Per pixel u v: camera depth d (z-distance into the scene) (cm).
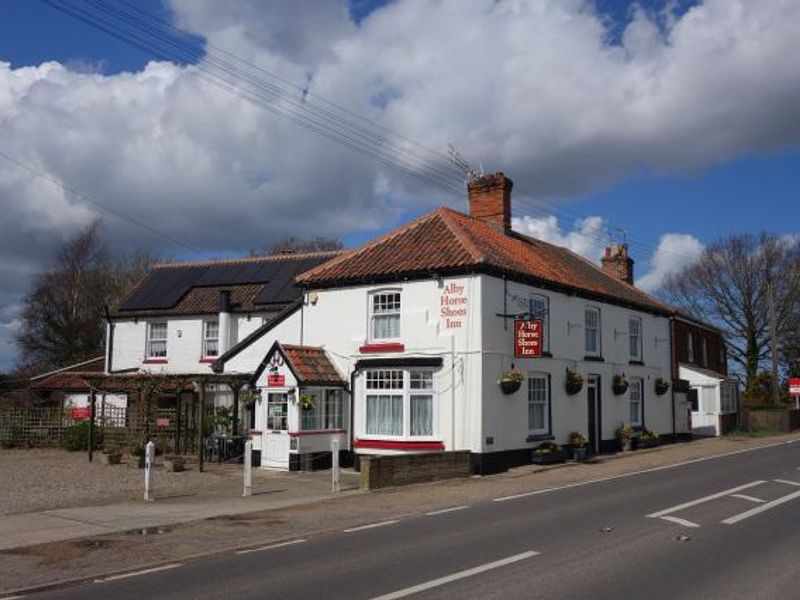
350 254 2427
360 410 2230
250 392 2283
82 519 1324
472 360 2080
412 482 1823
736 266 5556
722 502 1448
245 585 853
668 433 3294
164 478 1914
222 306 3170
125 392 2630
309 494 1662
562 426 2441
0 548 1084
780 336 5522
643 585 827
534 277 2297
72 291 5234
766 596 783
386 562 959
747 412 4456
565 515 1316
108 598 810
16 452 2639
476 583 841
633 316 3064
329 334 2336
